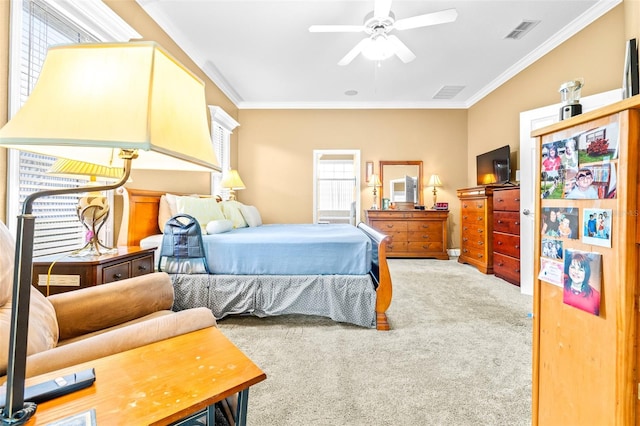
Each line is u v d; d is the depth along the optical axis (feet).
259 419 4.21
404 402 4.60
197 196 10.93
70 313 3.73
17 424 1.69
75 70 2.01
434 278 12.42
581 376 2.71
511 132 13.56
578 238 2.73
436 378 5.25
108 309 4.04
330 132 17.79
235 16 9.26
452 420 4.22
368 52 9.06
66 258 5.17
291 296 7.59
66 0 5.66
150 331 2.86
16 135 1.83
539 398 3.28
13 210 4.93
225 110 15.33
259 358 5.96
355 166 17.93
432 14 7.47
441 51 11.50
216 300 7.64
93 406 1.90
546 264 3.16
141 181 8.74
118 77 1.98
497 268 12.44
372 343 6.61
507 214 11.69
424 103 17.51
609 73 8.89
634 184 2.25
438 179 17.31
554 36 10.46
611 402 2.39
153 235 8.21
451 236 17.88
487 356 6.02
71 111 1.91
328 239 7.83
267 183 17.75
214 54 11.68
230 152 16.53
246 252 7.72
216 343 2.82
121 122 1.88
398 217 16.58
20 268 1.76
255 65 12.63
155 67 2.03
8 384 1.74
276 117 17.70
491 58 12.11
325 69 13.03
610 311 2.41
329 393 4.82
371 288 7.47
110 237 7.34
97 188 2.02
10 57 4.77
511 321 7.84
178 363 2.45
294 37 10.45
